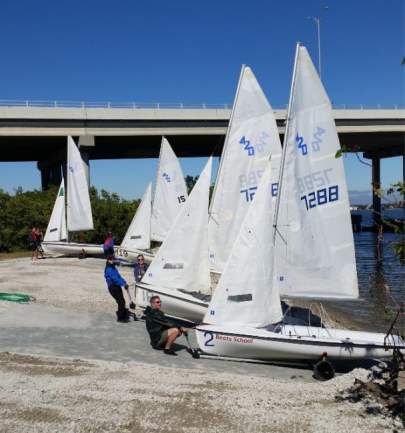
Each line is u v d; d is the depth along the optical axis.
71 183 35.19
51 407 9.01
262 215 13.56
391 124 66.50
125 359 12.96
